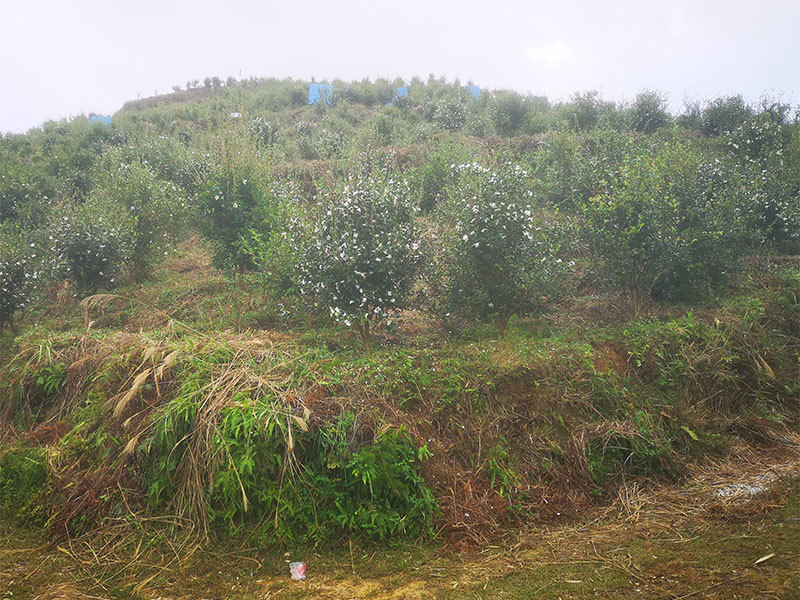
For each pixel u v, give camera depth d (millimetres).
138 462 4430
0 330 7586
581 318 7055
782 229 8828
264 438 4184
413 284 6285
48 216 10672
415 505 4094
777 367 6121
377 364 5246
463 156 11539
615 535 4035
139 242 9586
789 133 11609
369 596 3369
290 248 6625
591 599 3182
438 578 3547
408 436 4434
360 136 15836
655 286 7395
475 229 6070
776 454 5211
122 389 5066
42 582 3617
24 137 19688
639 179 7043
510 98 16578
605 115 15289
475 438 4812
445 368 5332
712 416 5578
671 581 3305
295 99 23875
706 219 7031
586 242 7188
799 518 3994
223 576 3635
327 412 4488
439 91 22641
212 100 24109
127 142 17141
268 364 5047
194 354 5145
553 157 11398
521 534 4113
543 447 4855
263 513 4047
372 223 5938
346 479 4156
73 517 4223
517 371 5305
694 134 15031
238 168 9086
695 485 4730
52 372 5770
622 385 5496
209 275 9680
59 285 9438
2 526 4258
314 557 3811
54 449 4836
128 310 8242
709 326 6289
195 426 4340
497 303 6309
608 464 4871
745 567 3387
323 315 7035
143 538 4023
